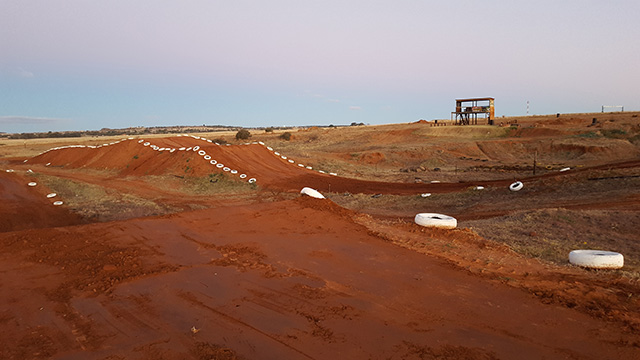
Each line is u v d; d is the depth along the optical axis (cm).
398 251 931
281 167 3497
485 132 6800
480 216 1752
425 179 3700
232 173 3047
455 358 478
